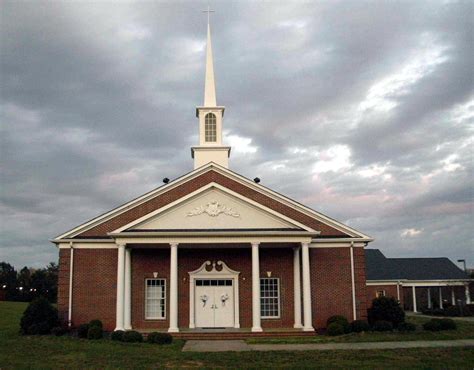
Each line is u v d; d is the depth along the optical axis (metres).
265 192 33.09
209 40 39.34
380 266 59.94
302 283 31.53
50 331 29.30
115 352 22.11
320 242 32.22
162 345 24.94
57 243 31.58
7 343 24.92
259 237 29.95
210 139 37.19
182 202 30.94
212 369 17.98
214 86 38.41
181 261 32.22
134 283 31.70
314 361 19.67
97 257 31.53
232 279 32.12
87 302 30.98
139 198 32.53
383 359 19.97
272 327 31.42
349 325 29.58
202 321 31.56
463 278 58.22
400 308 31.81
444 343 24.67
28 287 89.00
